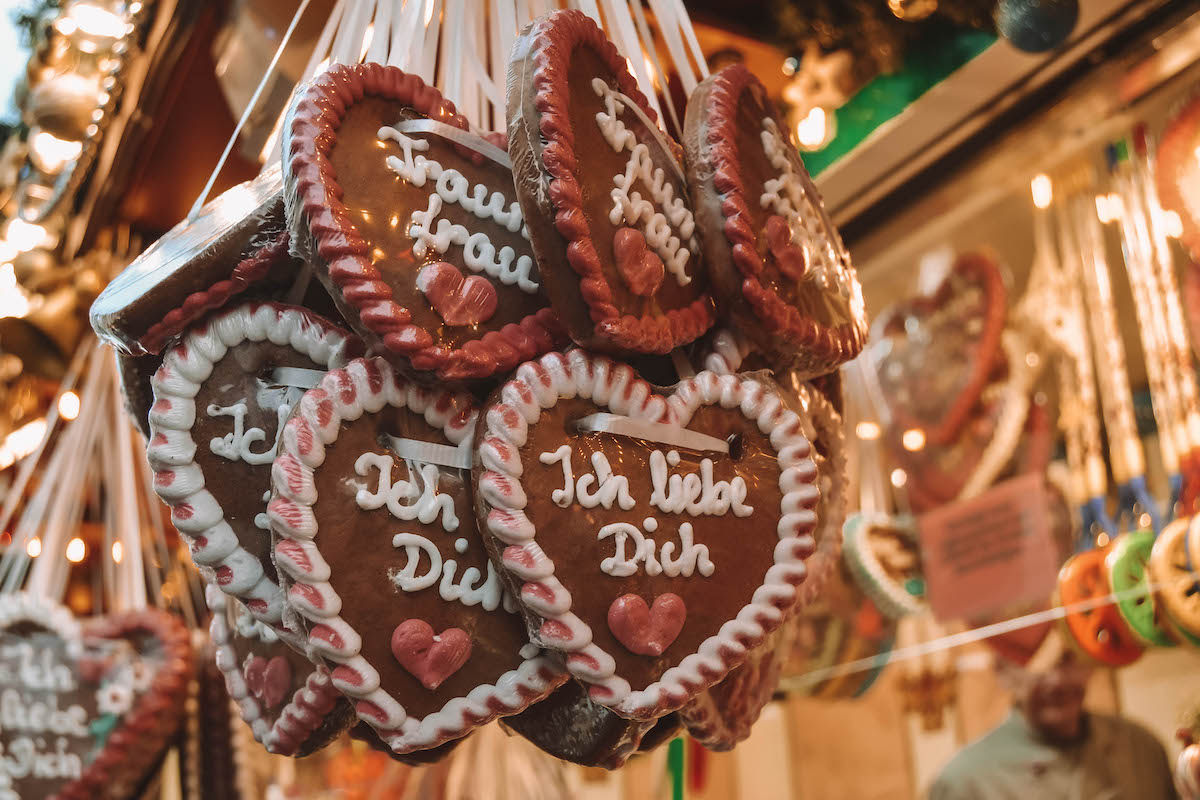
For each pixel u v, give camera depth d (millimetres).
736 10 1163
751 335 659
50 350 1515
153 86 1160
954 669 1546
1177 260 1252
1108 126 1236
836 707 1726
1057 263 1457
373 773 1685
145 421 703
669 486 606
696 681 598
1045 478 1371
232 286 642
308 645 612
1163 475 1310
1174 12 1052
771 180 687
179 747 1264
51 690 1177
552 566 577
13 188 1530
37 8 1384
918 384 1553
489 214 625
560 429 594
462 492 605
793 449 636
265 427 642
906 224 1455
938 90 1185
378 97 625
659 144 657
